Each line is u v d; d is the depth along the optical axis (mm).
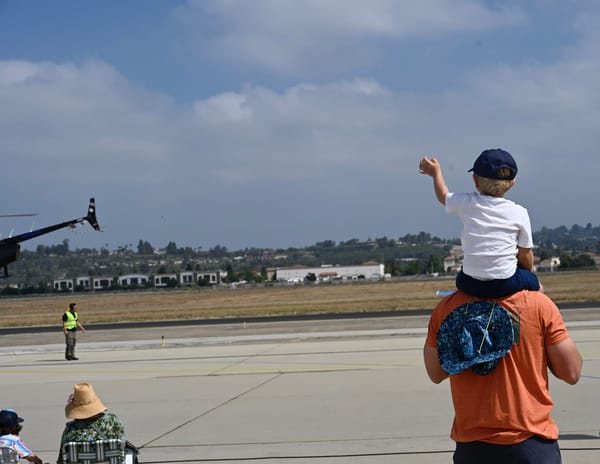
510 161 3391
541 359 3418
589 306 38750
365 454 8211
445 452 8102
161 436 9859
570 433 8781
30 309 86812
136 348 26266
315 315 44031
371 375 14539
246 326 35469
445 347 3432
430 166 3744
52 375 18094
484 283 3408
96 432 6211
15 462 6832
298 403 11773
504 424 3385
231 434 9750
